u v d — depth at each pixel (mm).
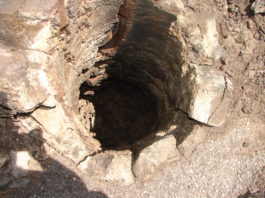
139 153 1136
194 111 1180
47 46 1004
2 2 942
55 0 958
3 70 968
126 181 1100
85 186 1079
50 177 1069
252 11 1336
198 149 1177
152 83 1727
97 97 1908
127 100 1918
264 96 1282
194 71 1238
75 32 1178
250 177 1159
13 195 1034
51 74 1021
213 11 1340
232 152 1190
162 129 1392
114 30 1438
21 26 962
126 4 1238
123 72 1792
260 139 1224
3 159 1035
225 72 1296
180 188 1117
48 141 1079
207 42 1260
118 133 1821
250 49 1339
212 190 1130
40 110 1055
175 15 1214
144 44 1461
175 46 1312
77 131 1150
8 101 980
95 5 1167
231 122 1237
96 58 1556
